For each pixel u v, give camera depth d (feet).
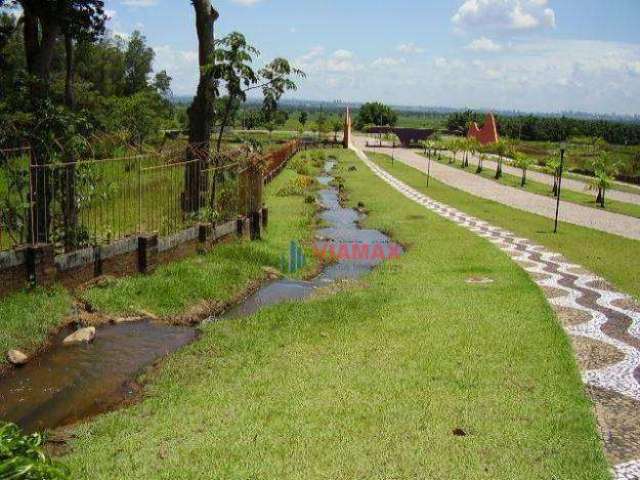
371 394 20.75
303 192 94.73
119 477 15.79
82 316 29.71
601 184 96.99
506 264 44.50
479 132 251.80
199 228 42.93
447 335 27.14
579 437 17.65
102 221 41.57
